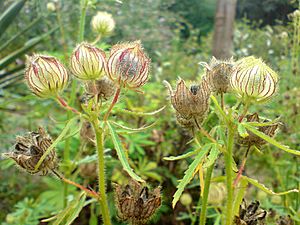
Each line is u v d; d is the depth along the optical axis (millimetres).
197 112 138
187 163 286
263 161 315
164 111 371
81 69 133
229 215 135
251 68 125
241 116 128
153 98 402
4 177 386
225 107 151
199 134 156
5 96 438
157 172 334
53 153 144
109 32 254
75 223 326
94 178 263
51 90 135
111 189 314
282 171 297
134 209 142
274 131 144
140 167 312
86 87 149
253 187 298
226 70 140
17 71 435
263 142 142
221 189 177
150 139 350
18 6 396
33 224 288
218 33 518
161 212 314
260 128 142
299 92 310
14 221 293
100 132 133
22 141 146
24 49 387
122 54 130
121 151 128
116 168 311
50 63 135
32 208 300
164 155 345
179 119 146
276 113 299
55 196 302
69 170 237
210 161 126
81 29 253
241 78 125
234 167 140
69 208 138
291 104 303
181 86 139
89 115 132
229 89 139
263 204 240
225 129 149
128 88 132
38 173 144
